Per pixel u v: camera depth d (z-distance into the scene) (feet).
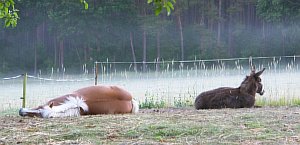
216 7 246.68
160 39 236.22
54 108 46.98
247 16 247.09
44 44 242.17
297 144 31.14
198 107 61.62
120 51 234.17
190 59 224.74
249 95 61.77
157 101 75.87
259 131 35.53
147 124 38.27
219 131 35.40
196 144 31.50
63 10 221.46
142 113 49.70
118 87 50.62
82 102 48.08
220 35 244.63
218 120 40.83
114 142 32.45
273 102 72.54
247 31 242.17
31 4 233.76
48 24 239.09
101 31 229.86
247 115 43.47
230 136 33.73
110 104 49.26
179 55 232.53
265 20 230.89
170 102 78.64
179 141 32.53
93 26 225.76
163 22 226.17
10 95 108.17
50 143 32.71
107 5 222.28
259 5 225.15
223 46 229.86
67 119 43.37
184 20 244.83
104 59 228.22
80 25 222.69
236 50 238.48
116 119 41.93
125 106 50.16
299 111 48.78
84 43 230.68
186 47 235.20
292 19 220.64
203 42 229.45
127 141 32.73
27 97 97.91
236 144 31.37
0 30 239.50
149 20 224.74
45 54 241.35
